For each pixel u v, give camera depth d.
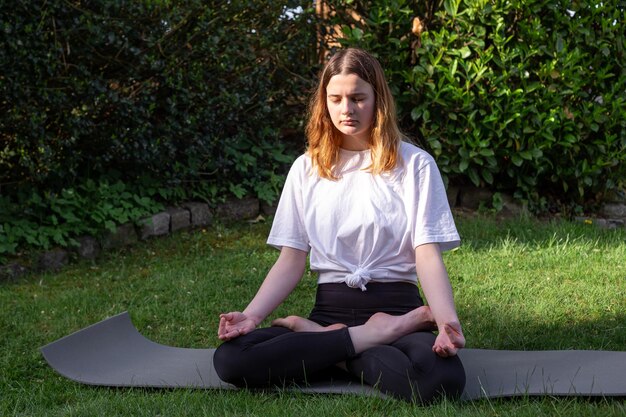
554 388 2.99
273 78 6.51
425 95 6.15
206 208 6.07
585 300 4.30
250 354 3.01
